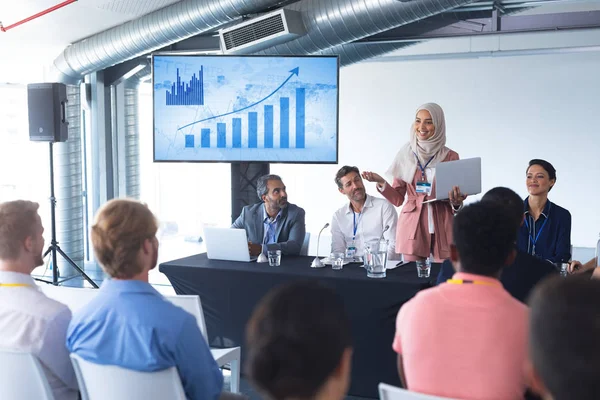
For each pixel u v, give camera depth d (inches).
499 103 369.1
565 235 155.3
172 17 252.1
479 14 277.1
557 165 359.6
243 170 239.6
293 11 239.5
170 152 231.5
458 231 71.3
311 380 35.7
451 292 70.2
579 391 34.1
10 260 84.8
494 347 67.1
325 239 229.9
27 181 354.9
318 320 36.2
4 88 348.2
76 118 315.9
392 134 399.5
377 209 176.4
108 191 332.5
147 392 76.2
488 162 374.3
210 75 226.1
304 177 423.8
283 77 222.4
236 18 254.2
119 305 75.4
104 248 75.8
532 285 95.3
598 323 34.3
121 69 323.0
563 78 354.3
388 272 142.4
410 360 70.9
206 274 152.6
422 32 284.5
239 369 138.9
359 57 298.8
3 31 274.2
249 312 149.4
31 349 81.5
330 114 221.8
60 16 262.7
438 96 383.2
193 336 75.2
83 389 80.8
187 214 444.5
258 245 165.8
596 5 321.7
